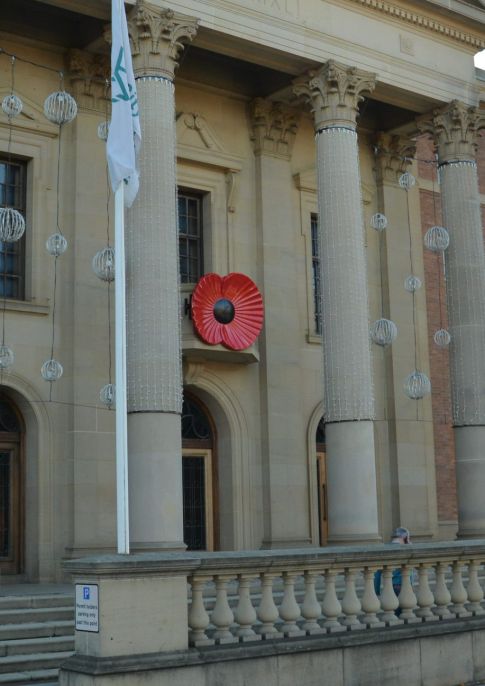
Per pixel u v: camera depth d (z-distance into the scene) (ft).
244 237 81.30
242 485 77.82
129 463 59.52
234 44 69.31
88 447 69.51
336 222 70.49
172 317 61.00
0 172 71.05
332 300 69.82
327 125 72.13
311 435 81.87
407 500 86.89
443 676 45.78
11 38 70.79
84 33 71.97
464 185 80.43
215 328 75.61
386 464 87.51
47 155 71.92
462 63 82.02
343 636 42.65
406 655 44.47
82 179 72.23
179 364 61.21
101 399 65.92
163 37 63.82
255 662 39.47
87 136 72.95
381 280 89.92
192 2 66.33
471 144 81.61
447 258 80.48
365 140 90.84
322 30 72.84
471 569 49.90
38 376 69.26
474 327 78.89
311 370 83.15
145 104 62.75
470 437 77.56
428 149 95.76
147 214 61.26
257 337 78.89
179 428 60.49
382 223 72.38
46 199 71.46
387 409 88.33
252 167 82.64
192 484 77.77
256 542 77.77
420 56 78.95
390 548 45.93
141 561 37.47
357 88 73.15
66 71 73.15
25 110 70.95
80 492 68.59
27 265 70.64
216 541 77.77
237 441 78.33
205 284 75.51
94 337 71.05
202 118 79.77
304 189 84.99
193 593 39.63
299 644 40.93
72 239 71.51
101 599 36.60
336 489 67.92
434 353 92.22
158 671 36.83
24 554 68.23
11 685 42.22
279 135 83.71
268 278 81.00
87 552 68.03
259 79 82.02
